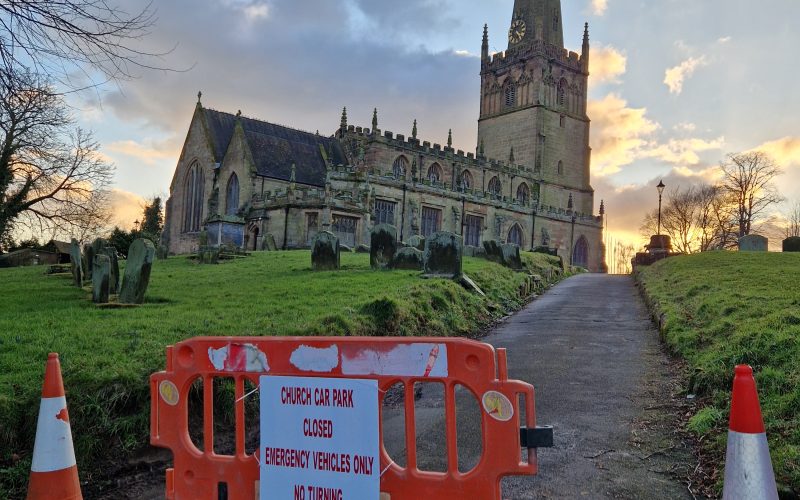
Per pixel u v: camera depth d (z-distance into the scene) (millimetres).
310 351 4363
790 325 9992
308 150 69750
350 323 12297
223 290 18516
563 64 95000
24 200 41125
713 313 12953
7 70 9586
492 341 14586
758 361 8711
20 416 7109
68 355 8977
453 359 4051
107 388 7762
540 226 83062
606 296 23859
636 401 9055
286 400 4449
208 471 4754
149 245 15859
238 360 4633
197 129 68250
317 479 4340
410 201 67125
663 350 12484
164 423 4953
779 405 7066
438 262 21312
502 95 96375
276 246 52062
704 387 8742
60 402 5320
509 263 31234
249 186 59938
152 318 12781
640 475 6473
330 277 21906
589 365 11492
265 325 11883
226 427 8148
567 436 7680
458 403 9336
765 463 4023
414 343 4113
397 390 10367
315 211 51531
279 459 4457
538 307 20969
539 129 90938
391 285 18781
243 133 62250
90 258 22750
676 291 18766
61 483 5219
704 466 6531
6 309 14469
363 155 66938
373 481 4164
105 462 7145
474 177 82812
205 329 11453
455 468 4074
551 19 95562
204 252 33156
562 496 6047
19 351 9281
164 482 6969
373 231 26922
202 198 66750
